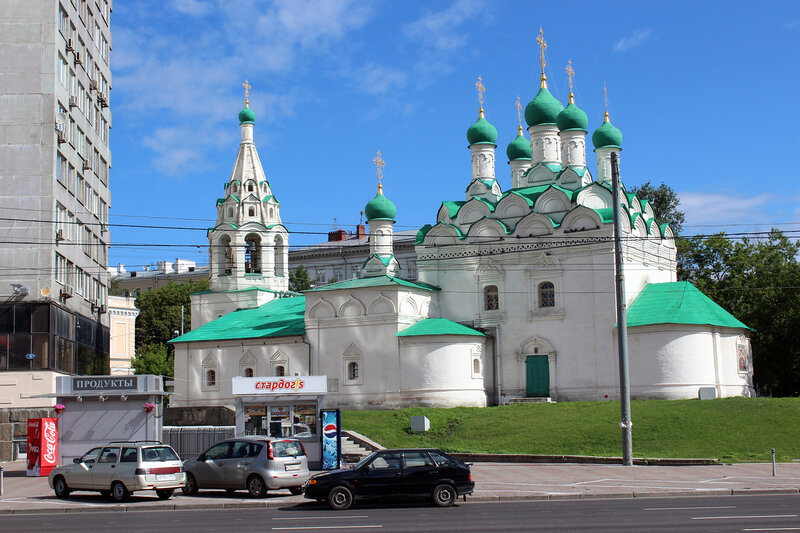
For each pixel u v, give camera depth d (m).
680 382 56.44
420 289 63.97
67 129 59.72
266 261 76.19
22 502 32.03
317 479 28.86
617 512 25.23
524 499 30.17
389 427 54.22
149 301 116.94
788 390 75.62
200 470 33.41
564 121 66.69
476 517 25.03
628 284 60.44
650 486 32.31
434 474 28.75
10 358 54.97
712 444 45.06
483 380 62.28
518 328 62.69
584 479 35.69
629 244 60.84
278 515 26.97
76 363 61.75
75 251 62.31
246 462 32.56
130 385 43.62
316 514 27.08
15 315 55.19
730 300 75.06
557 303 61.44
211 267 77.25
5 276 55.56
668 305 58.72
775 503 26.64
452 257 65.94
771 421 46.94
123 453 32.12
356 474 28.70
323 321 65.12
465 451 48.78
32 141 56.53
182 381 71.81
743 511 24.56
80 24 64.44
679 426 47.56
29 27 57.34
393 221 70.88
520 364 62.22
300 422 43.12
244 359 68.94
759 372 73.06
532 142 69.12
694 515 23.95
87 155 66.38
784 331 71.44
